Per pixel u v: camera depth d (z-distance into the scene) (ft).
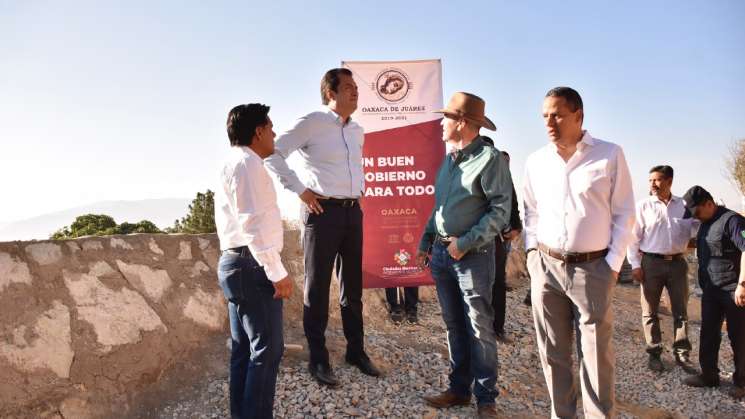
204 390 12.14
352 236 13.26
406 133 17.24
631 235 10.24
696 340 22.33
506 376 15.42
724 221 16.26
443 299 12.79
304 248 12.89
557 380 11.08
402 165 17.28
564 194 10.43
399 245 17.34
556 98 10.14
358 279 13.62
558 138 10.21
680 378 17.81
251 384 9.93
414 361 15.17
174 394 11.85
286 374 12.89
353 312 13.69
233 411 10.85
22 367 10.25
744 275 15.52
